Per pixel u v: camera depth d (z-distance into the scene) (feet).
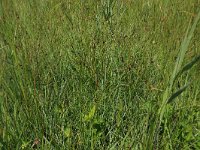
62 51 10.68
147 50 10.73
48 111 8.45
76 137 7.59
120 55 10.07
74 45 10.62
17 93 8.82
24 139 7.68
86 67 9.57
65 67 10.23
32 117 7.91
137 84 9.43
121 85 9.23
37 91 8.52
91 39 10.32
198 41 11.50
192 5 13.93
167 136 7.41
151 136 5.95
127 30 11.55
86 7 12.92
